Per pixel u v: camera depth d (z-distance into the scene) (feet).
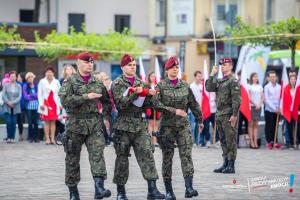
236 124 76.23
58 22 241.35
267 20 239.50
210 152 102.01
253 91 111.65
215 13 237.45
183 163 59.67
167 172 59.06
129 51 186.19
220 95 76.38
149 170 57.36
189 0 236.63
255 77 112.27
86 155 94.73
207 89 77.51
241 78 109.91
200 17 235.81
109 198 59.72
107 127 57.41
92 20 246.27
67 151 56.59
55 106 113.39
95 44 183.93
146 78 114.32
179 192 63.10
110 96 57.26
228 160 76.95
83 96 55.42
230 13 237.45
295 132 110.42
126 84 56.85
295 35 125.49
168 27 240.73
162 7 244.83
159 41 242.58
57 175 75.41
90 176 74.13
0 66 208.85
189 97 60.39
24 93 118.32
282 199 59.52
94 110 56.39
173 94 59.47
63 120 114.62
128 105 56.44
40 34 212.23
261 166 83.46
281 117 120.57
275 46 135.23
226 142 76.64
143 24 248.73
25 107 118.62
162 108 58.65
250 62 149.59
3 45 146.00
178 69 59.93
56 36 180.14
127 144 57.00
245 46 148.77
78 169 57.16
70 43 179.22
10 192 63.77
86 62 56.18
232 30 137.69
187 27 237.04
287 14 240.32
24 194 62.64
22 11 239.50
